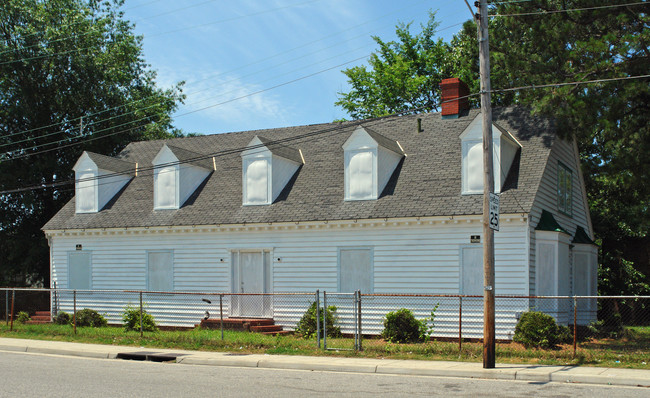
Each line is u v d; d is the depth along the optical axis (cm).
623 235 3209
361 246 2331
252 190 2588
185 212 2688
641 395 1175
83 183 2942
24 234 3694
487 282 1521
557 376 1385
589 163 2617
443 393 1207
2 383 1314
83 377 1409
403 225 2262
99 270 2817
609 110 1969
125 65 4231
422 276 2217
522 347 1864
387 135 2667
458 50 3903
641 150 2006
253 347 1930
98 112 3862
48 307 3534
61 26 3691
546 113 2077
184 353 1847
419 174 2392
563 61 2198
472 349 1742
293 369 1600
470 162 2230
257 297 2508
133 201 2884
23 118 3666
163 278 2688
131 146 3334
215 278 2584
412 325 2086
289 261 2453
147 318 2530
